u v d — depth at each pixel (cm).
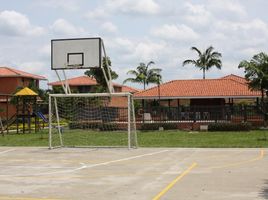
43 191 1043
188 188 1055
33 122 4706
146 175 1275
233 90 4475
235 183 1118
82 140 2802
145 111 3878
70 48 2283
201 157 1730
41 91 5769
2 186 1117
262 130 3516
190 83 4788
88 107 3728
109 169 1417
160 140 2683
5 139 2967
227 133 3259
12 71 6278
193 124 3725
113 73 5000
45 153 1986
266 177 1212
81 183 1152
